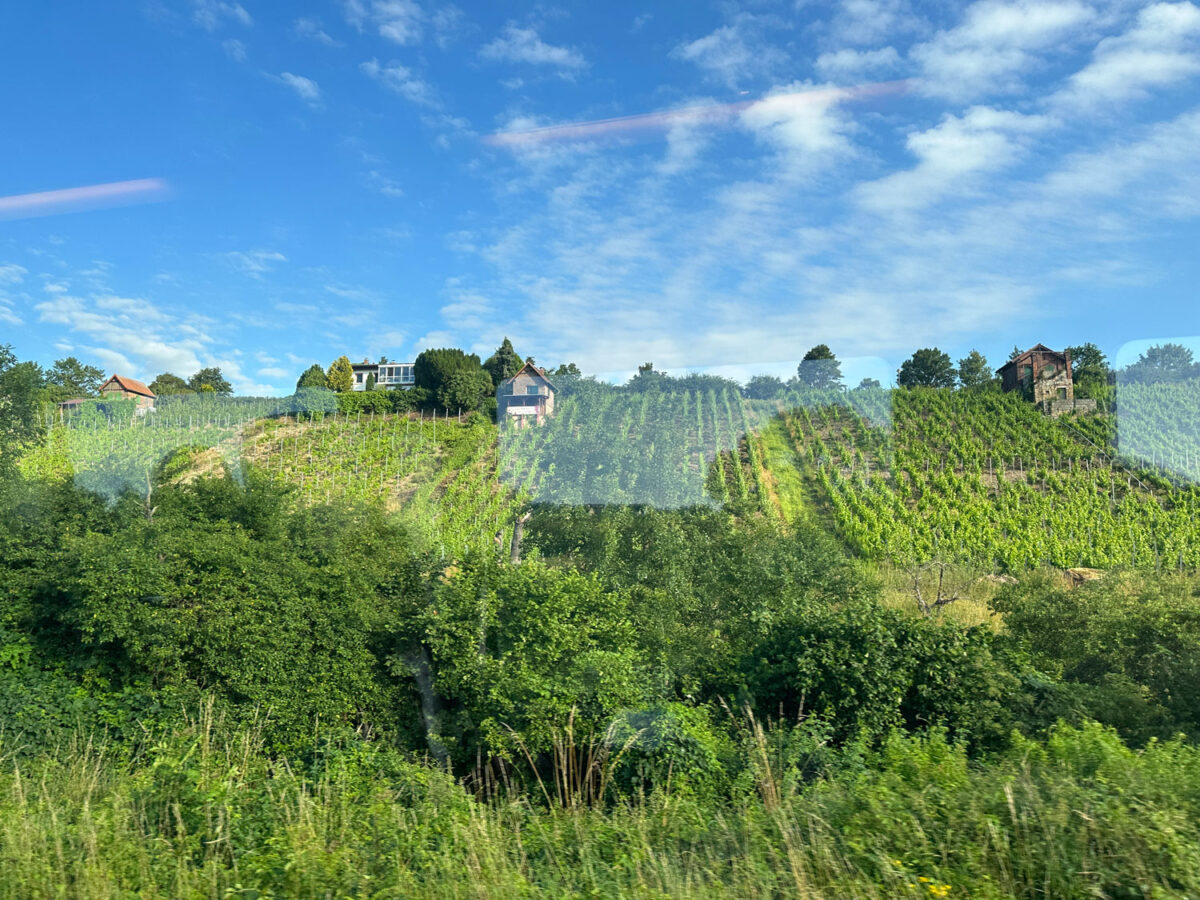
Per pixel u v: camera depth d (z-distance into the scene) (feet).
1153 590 35.58
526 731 23.08
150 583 33.42
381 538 34.88
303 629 32.68
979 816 12.95
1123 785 13.91
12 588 36.45
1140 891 11.10
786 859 12.69
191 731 29.91
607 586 25.26
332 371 191.01
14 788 18.56
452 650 26.05
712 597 30.14
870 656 25.48
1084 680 30.83
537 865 14.24
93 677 33.88
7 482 41.88
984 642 28.89
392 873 13.15
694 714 23.47
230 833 15.21
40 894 12.65
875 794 14.47
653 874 12.98
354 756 26.43
